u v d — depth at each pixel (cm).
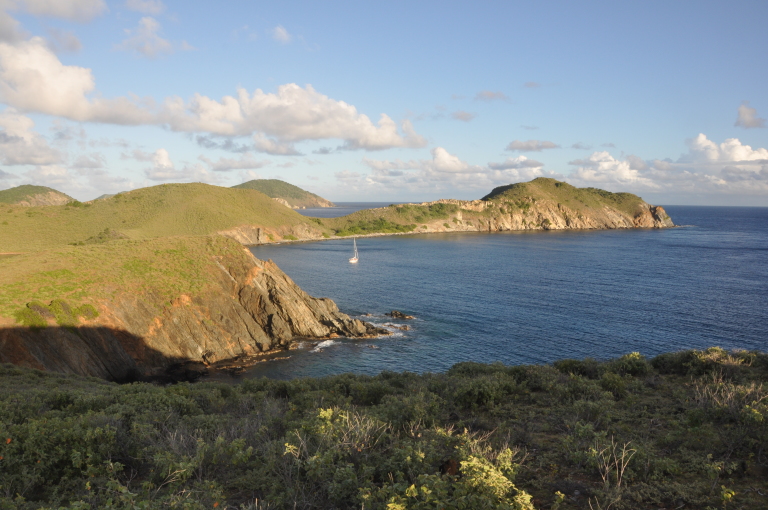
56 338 4019
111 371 4288
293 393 1923
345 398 1706
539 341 5253
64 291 4516
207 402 1661
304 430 960
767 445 867
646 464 838
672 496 718
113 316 4509
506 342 5244
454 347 5119
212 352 4866
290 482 759
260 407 1513
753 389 1239
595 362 2041
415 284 9006
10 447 887
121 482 866
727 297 7669
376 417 1102
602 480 800
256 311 5612
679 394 1427
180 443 935
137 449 954
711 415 1098
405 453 801
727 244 17988
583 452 866
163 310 4900
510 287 8681
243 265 5912
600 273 10475
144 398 1416
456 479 734
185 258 5788
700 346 4966
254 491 780
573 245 17762
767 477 782
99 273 5028
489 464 733
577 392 1531
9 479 812
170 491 736
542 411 1352
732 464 791
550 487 779
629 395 1444
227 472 866
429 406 1288
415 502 644
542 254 14600
